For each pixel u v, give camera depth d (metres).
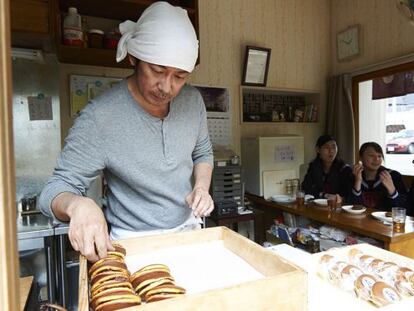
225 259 0.65
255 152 2.71
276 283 0.47
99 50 1.96
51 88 2.07
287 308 0.48
